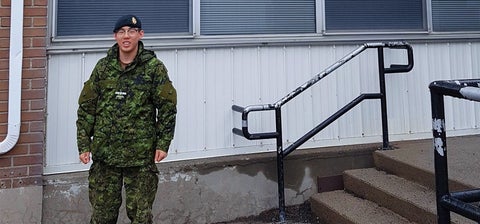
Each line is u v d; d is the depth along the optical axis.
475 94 1.67
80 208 3.70
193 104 4.14
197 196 3.98
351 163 4.36
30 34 3.62
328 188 4.26
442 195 1.85
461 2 5.04
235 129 4.16
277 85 4.38
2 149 3.43
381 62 4.36
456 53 4.96
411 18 4.90
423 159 3.83
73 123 3.82
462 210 1.72
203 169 4.02
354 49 4.64
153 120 2.84
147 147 2.78
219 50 4.25
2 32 3.52
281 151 3.83
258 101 4.32
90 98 2.80
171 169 3.93
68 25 3.96
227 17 4.36
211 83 4.20
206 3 4.32
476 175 3.27
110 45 3.97
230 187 4.07
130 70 2.77
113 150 2.75
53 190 3.65
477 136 4.82
